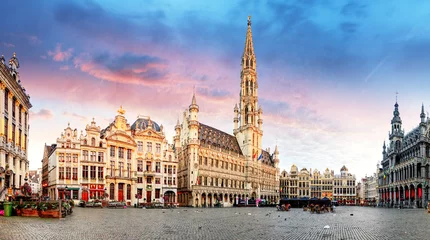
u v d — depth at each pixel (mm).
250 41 155750
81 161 85125
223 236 25156
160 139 105812
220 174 124938
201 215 52531
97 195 86812
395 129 142125
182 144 122562
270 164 170875
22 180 62406
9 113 54656
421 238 25688
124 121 96812
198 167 113688
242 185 139000
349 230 31031
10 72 55625
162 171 104750
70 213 46344
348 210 87875
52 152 88938
